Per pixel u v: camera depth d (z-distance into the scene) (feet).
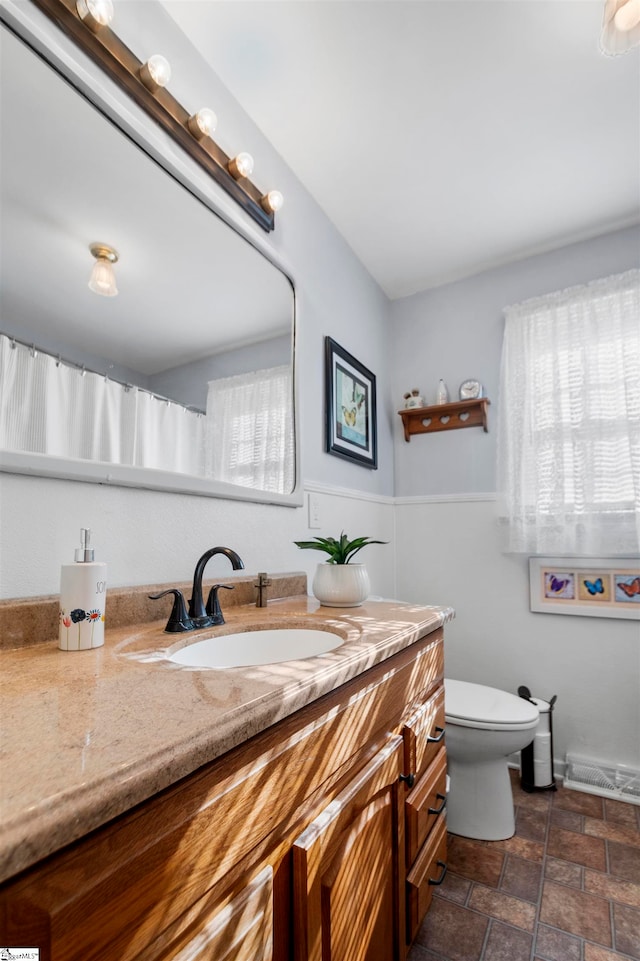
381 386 8.04
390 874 2.88
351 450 6.66
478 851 4.82
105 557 3.16
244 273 4.52
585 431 6.34
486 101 4.80
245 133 4.88
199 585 3.22
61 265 2.96
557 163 5.61
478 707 5.23
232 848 1.61
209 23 4.02
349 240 7.00
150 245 3.55
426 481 7.97
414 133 5.18
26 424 2.69
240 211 4.58
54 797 1.07
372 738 2.74
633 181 5.90
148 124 3.61
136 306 3.43
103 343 3.18
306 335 5.79
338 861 2.21
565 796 5.94
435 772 3.73
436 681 3.94
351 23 4.03
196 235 3.98
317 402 5.98
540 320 6.93
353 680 2.53
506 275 7.61
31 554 2.74
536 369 6.86
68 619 2.39
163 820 1.35
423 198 6.20
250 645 3.31
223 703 1.69
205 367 4.02
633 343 6.22
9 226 2.70
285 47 4.23
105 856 1.18
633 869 4.52
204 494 3.97
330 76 4.51
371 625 3.26
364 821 2.51
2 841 0.94
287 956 1.89
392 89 4.66
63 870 1.09
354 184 5.93
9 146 2.72
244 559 4.47
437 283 8.16
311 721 2.11
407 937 3.15
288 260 5.41
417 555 7.91
